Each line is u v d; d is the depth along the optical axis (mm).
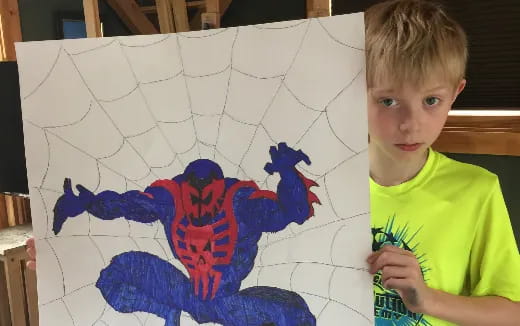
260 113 496
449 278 646
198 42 501
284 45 475
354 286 496
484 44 984
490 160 1021
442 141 1065
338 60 463
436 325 628
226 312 542
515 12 938
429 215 659
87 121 554
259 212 518
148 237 561
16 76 1114
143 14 1750
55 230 585
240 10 1455
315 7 1080
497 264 634
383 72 546
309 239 504
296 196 500
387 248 523
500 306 598
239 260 532
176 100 522
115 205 565
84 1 1328
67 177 573
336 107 471
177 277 557
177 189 543
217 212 533
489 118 998
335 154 480
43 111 562
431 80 539
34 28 1738
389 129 566
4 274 1399
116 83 537
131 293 573
